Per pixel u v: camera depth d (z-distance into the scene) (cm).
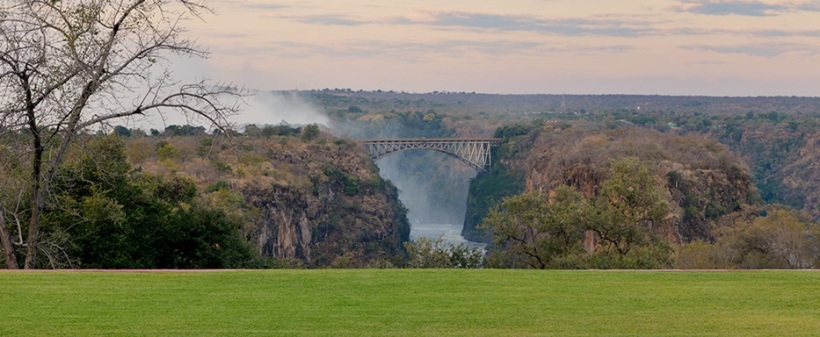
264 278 1547
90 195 2822
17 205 2327
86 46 2048
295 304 1343
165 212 3092
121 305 1321
